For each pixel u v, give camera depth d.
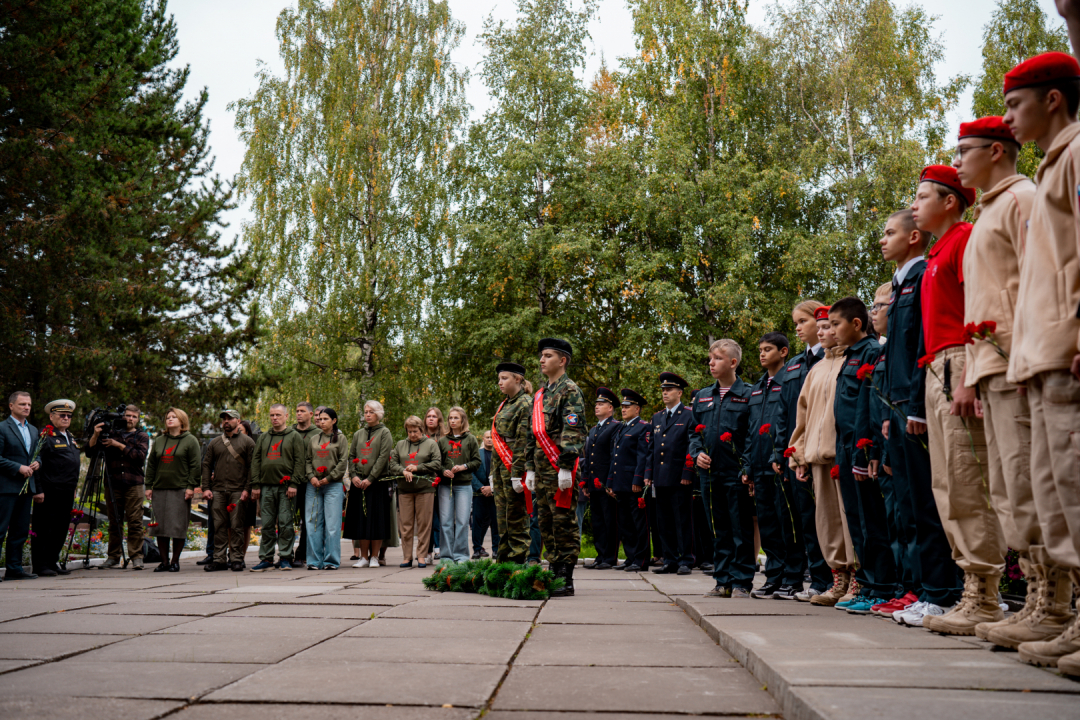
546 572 6.33
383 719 2.47
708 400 7.01
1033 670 2.74
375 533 10.55
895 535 4.91
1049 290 2.77
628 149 24.12
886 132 23.95
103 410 11.09
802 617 4.57
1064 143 2.74
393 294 21.98
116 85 14.17
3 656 3.57
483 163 24.56
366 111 22.88
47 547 9.46
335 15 23.91
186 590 6.96
